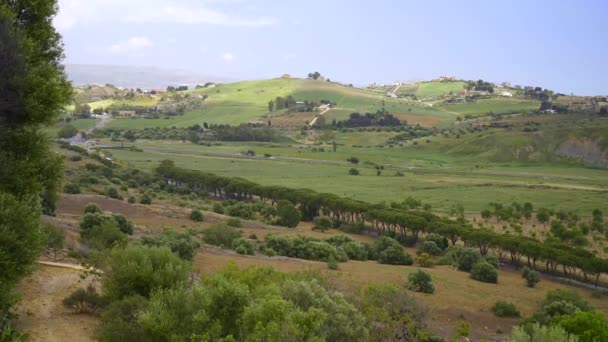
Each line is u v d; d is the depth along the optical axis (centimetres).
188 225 6781
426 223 7731
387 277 4466
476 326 3531
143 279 2020
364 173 16438
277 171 16325
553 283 5712
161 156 18050
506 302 4053
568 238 8006
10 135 1773
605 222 9644
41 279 2386
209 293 1742
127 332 1639
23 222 1541
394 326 2094
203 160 17825
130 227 4862
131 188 10569
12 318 1816
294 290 1955
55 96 1805
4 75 1642
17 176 1706
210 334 1571
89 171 10575
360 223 8619
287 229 8000
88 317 2025
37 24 1911
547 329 1655
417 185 14088
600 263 5691
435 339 2423
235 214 8762
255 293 2006
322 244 5606
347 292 2803
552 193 12888
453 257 6272
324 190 12988
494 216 10231
